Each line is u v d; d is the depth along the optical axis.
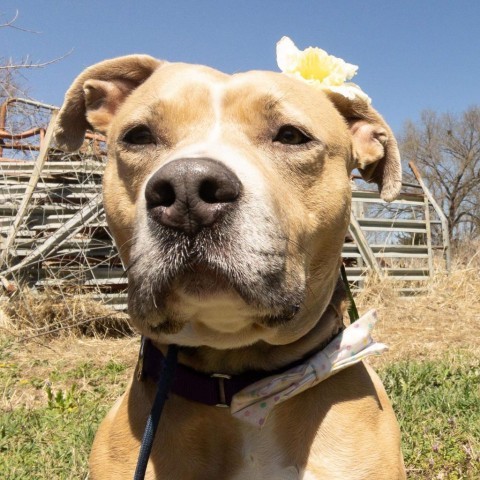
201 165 0.31
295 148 0.41
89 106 0.52
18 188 1.31
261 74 0.43
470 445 0.63
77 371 0.98
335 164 0.44
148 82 0.45
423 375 0.87
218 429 0.39
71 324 1.21
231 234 0.32
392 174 0.52
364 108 0.50
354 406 0.41
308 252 0.40
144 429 0.39
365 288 1.59
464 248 2.76
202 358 0.40
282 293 0.35
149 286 0.33
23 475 0.59
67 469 0.60
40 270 1.29
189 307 0.34
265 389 0.38
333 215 0.43
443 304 1.58
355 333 0.41
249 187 0.33
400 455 0.43
